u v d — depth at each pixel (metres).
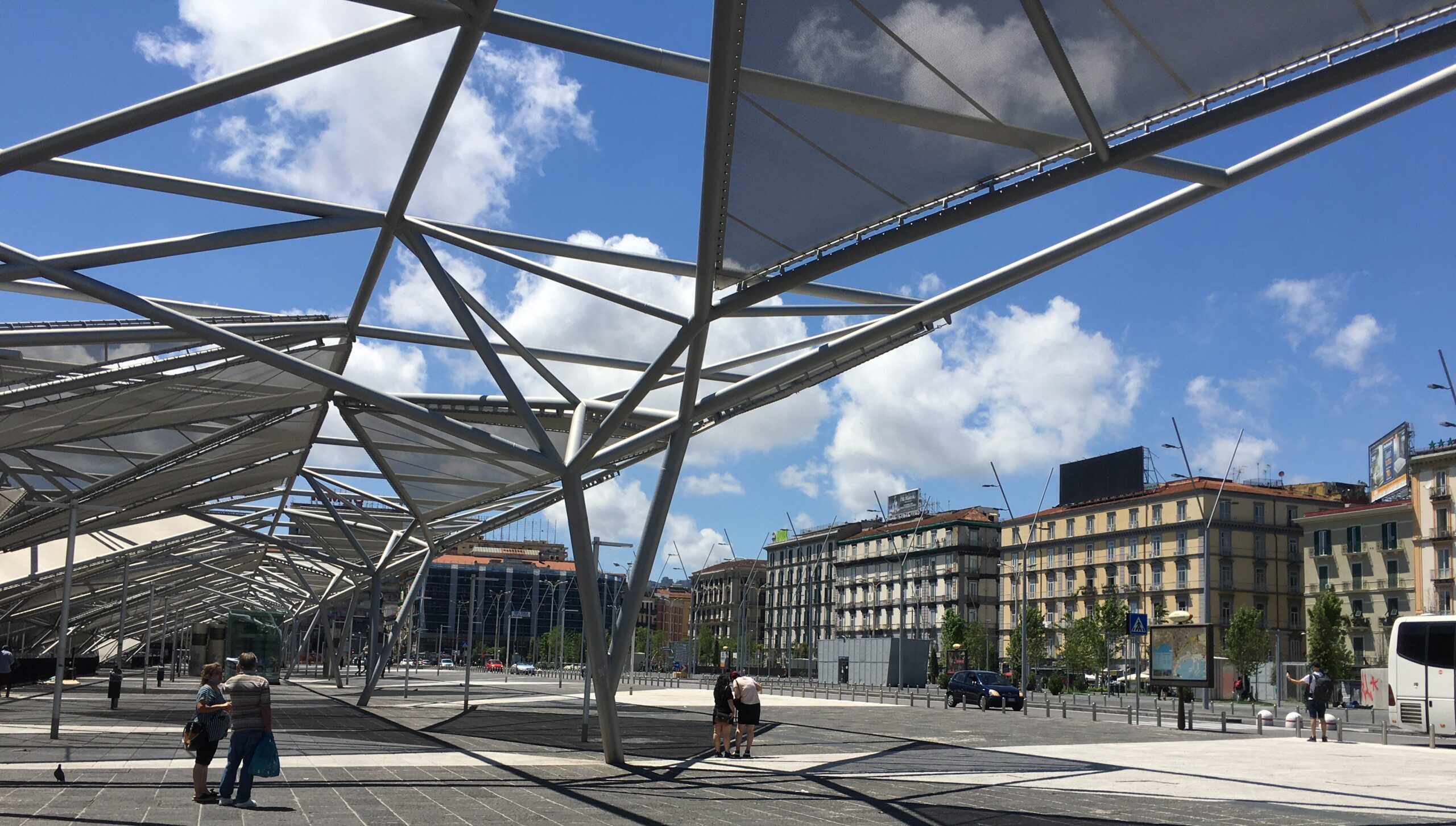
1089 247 15.77
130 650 102.00
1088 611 111.19
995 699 45.81
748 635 161.12
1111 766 20.12
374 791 14.36
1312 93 10.54
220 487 43.16
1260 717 32.66
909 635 130.88
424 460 36.06
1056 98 11.03
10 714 29.09
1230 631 87.75
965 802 14.33
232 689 12.68
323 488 46.44
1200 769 19.61
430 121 17.59
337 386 20.77
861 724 32.53
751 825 11.95
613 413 19.05
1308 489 111.56
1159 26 9.85
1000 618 123.38
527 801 13.70
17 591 45.59
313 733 24.70
